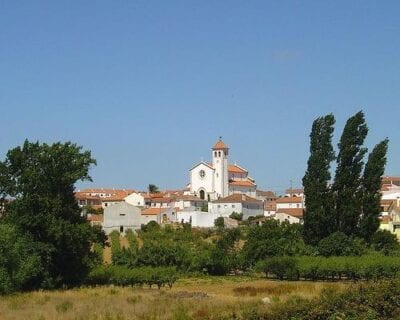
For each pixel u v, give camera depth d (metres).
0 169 65.94
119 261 84.38
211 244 109.75
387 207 151.62
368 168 92.50
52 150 66.38
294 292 49.12
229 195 191.75
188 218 170.00
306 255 89.12
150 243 95.81
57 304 43.34
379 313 25.88
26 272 58.84
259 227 101.44
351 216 91.50
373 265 74.81
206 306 36.53
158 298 46.62
